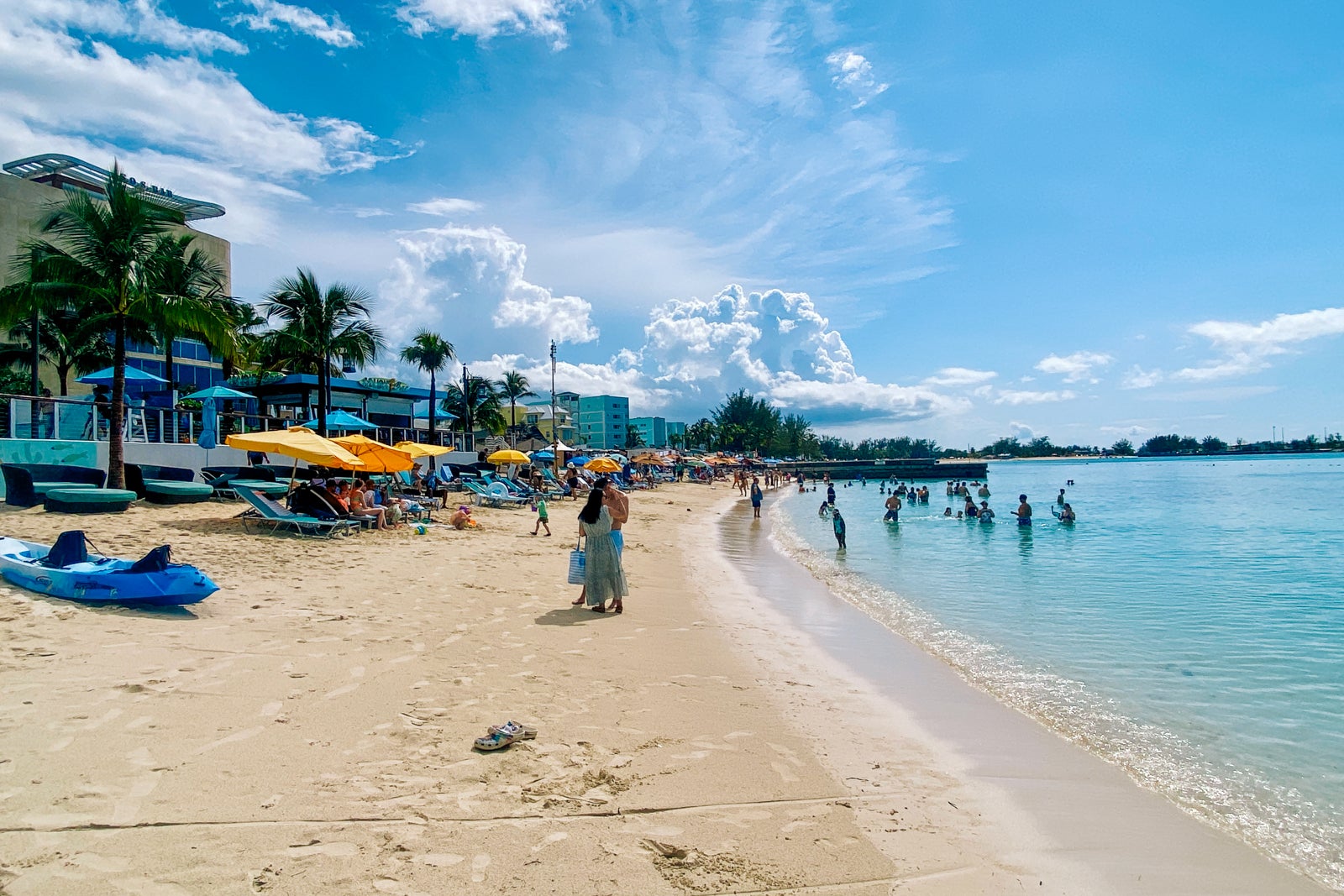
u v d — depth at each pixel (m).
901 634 9.84
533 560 13.92
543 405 102.75
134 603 7.42
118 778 3.95
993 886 3.65
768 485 78.31
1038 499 47.53
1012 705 6.86
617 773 4.59
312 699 5.43
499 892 3.21
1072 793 4.93
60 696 5.03
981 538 23.52
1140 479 85.19
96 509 14.28
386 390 36.25
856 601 12.35
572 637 8.19
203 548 11.83
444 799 4.06
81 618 6.85
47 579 7.48
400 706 5.45
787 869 3.62
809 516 33.53
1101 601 12.43
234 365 35.91
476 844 3.62
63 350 30.05
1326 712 6.74
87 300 15.69
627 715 5.73
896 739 5.76
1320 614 11.30
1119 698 7.12
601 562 9.66
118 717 4.77
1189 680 7.74
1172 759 5.61
